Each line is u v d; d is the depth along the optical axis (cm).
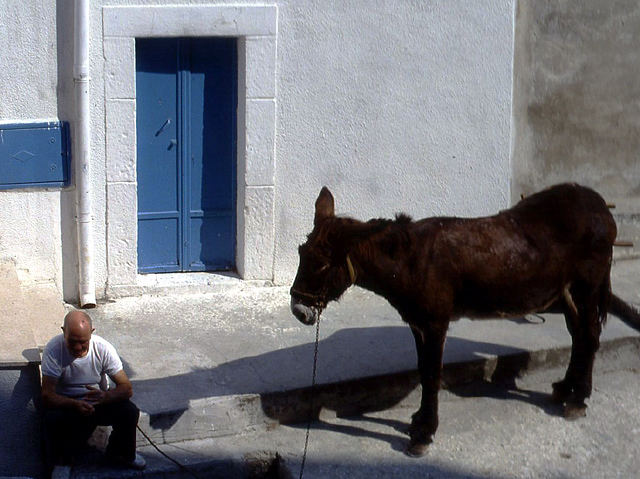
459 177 1046
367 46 994
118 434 715
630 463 767
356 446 776
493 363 869
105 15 925
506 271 755
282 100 984
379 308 988
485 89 1035
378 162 1020
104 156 951
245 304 980
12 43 910
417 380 837
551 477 745
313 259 713
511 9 1026
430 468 750
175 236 1015
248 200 995
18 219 940
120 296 981
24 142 927
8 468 753
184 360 850
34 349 776
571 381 829
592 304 805
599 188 1110
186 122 990
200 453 757
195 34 951
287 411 801
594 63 1080
